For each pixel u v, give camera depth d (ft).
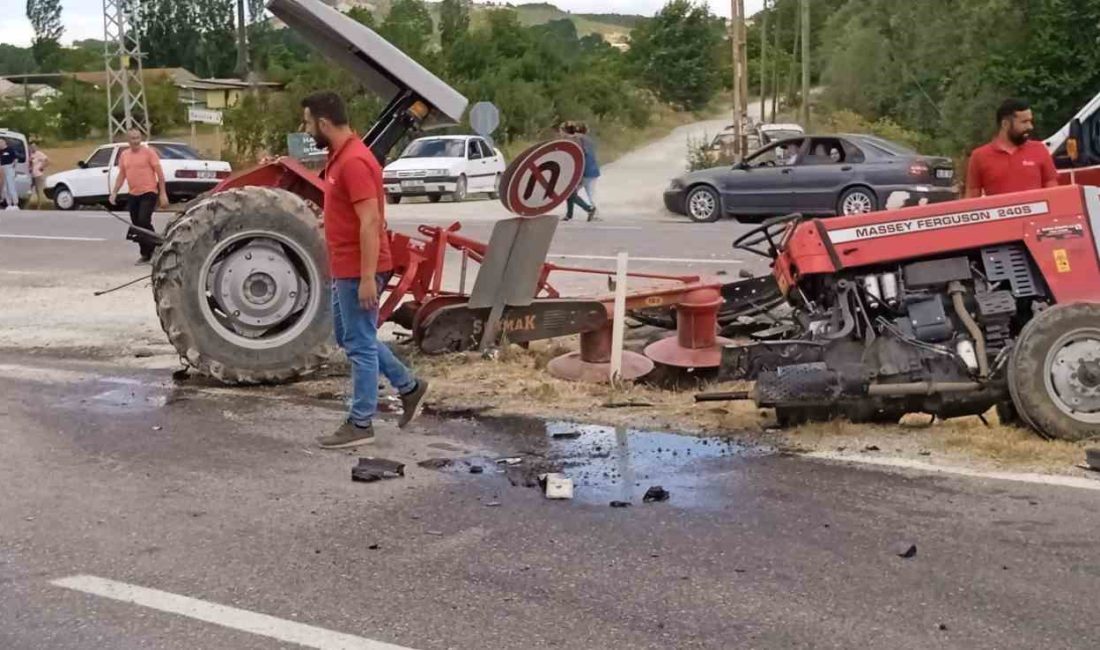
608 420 22.76
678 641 13.29
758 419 22.54
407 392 22.17
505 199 25.03
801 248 21.34
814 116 151.23
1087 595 14.40
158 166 50.08
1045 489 18.22
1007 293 21.08
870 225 21.24
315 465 20.18
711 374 25.63
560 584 14.94
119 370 28.27
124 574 15.38
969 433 21.17
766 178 68.64
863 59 152.15
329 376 27.27
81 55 371.76
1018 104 24.13
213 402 24.86
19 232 64.85
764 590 14.69
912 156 66.23
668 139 185.16
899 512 17.38
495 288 25.88
